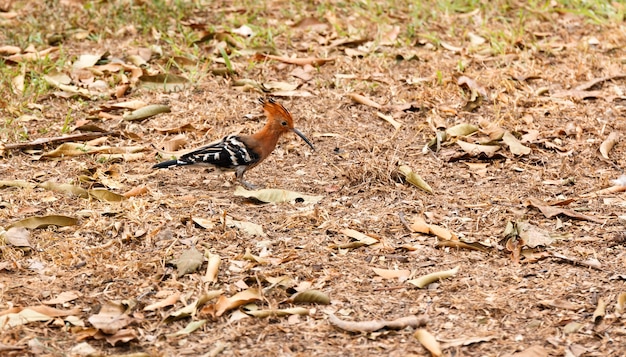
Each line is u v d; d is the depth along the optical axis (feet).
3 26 57.67
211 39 55.77
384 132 45.32
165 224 35.37
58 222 35.17
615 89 49.80
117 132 44.47
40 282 31.22
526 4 62.34
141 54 53.47
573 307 29.73
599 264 32.35
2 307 29.43
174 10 59.98
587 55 54.24
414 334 28.14
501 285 31.32
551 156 42.70
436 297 30.53
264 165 41.98
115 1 61.31
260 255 33.22
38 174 40.22
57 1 61.26
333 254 33.40
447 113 47.16
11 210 36.35
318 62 52.60
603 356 27.09
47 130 44.75
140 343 27.99
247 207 37.37
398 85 50.37
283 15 60.39
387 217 36.40
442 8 61.05
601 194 38.50
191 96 48.83
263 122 46.06
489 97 48.83
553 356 27.12
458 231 35.32
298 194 38.06
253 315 29.37
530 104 48.11
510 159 42.34
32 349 27.30
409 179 39.32
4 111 46.80
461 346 27.63
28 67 51.16
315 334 28.48
